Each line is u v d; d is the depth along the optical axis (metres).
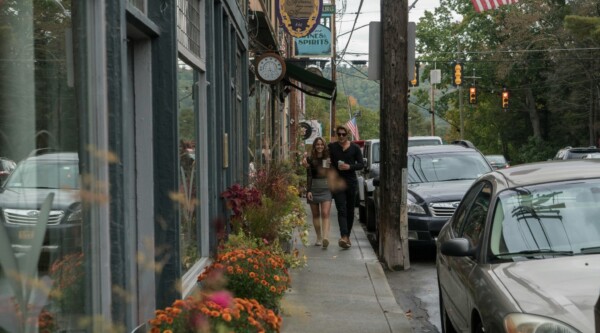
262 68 16.09
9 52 3.22
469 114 70.31
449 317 6.64
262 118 19.59
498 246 5.51
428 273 10.99
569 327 4.12
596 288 4.56
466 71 56.38
